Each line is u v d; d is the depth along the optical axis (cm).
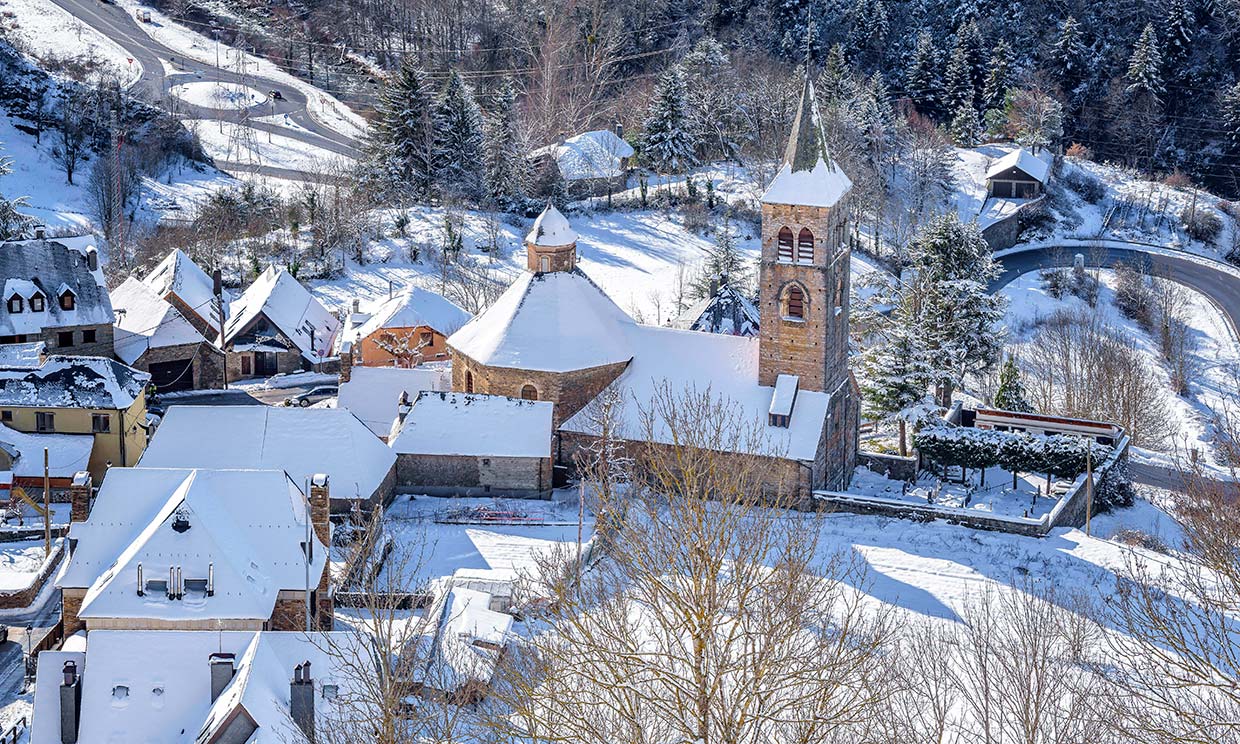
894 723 6675
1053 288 19738
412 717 7375
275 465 11600
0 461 12250
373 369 13325
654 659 7312
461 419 12219
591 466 10644
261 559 9306
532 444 12112
